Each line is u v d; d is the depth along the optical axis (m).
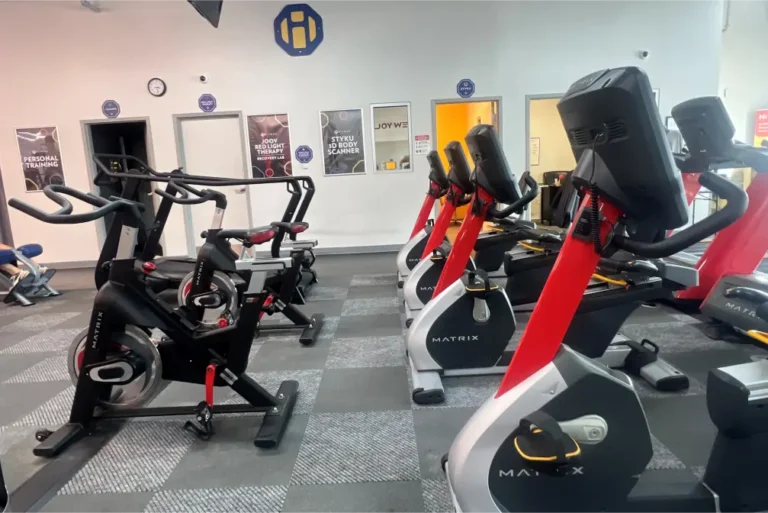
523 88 6.97
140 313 2.33
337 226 7.27
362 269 6.15
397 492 1.90
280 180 4.05
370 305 4.54
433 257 3.66
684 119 2.47
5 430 2.52
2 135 7.02
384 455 2.15
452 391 2.70
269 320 4.19
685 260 4.11
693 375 2.80
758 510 1.57
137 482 2.03
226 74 6.92
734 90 8.15
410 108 6.99
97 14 6.78
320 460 2.14
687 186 3.63
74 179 7.12
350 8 6.77
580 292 1.46
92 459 2.21
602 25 6.84
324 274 5.94
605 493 1.50
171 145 7.09
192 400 2.80
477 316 2.72
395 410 2.54
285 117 7.01
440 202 7.18
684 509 1.55
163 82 6.93
